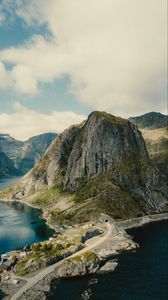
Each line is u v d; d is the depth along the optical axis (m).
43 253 173.50
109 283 147.50
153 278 152.12
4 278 148.00
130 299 132.12
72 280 151.12
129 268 165.50
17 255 178.12
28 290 135.00
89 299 132.00
